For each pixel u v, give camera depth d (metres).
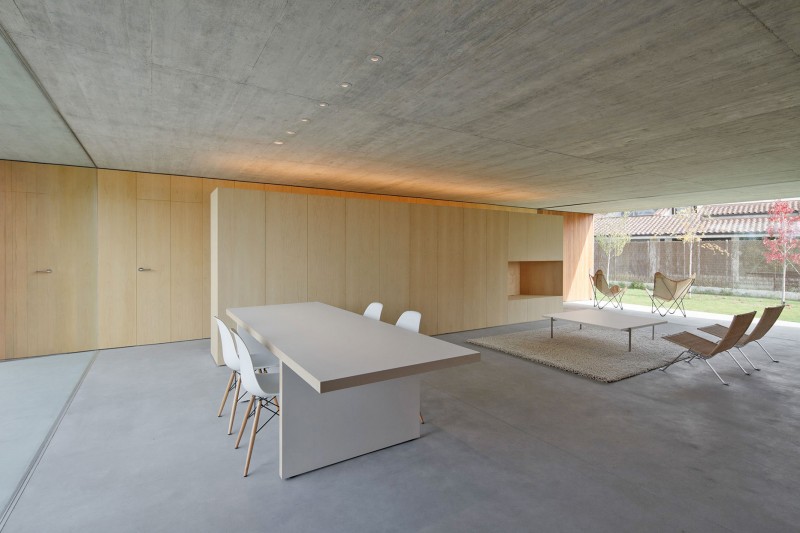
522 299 7.65
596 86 2.69
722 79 2.57
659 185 6.35
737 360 4.89
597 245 13.54
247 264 4.77
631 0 1.75
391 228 5.95
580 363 4.64
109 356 4.93
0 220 4.31
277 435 2.87
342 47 2.18
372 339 2.55
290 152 4.43
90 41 2.10
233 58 2.30
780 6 1.79
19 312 4.50
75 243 4.95
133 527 1.90
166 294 5.66
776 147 4.11
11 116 3.12
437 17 1.89
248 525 1.92
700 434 2.91
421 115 3.26
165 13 1.85
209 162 4.92
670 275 11.82
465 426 3.04
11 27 1.95
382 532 1.88
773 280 10.08
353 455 2.56
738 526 1.92
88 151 4.36
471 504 2.09
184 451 2.63
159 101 2.95
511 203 8.73
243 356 2.40
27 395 3.54
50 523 1.92
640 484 2.28
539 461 2.53
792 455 2.61
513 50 2.21
